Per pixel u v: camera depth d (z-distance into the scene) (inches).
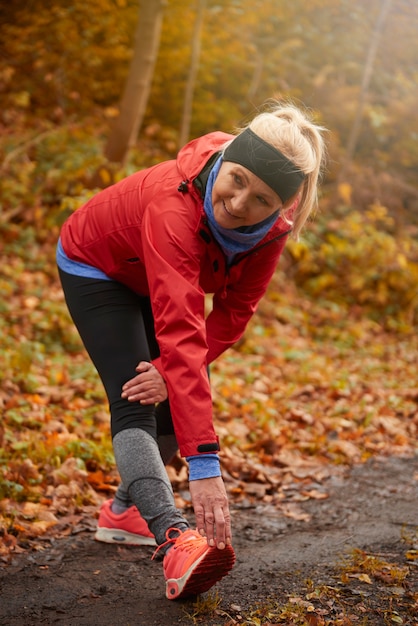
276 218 85.8
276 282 344.5
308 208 90.5
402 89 486.3
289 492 150.3
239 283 97.1
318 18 487.2
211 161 85.5
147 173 93.7
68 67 422.0
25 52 426.3
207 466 80.4
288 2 468.4
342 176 420.8
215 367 239.3
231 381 224.2
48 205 320.8
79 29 430.6
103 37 433.7
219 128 449.4
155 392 89.7
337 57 484.1
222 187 81.0
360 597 95.2
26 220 305.4
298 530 127.8
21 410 166.9
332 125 467.5
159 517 88.9
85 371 207.0
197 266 85.3
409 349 321.4
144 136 423.5
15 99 385.4
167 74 434.6
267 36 475.2
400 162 478.9
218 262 89.9
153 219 85.7
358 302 362.9
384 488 156.6
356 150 477.7
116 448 91.4
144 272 96.4
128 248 94.0
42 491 130.8
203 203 83.8
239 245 86.8
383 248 367.6
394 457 181.6
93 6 428.5
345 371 262.5
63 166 323.3
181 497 139.4
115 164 323.3
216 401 199.8
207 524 80.6
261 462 167.0
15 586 98.1
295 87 471.5
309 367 260.7
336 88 469.4
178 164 88.7
